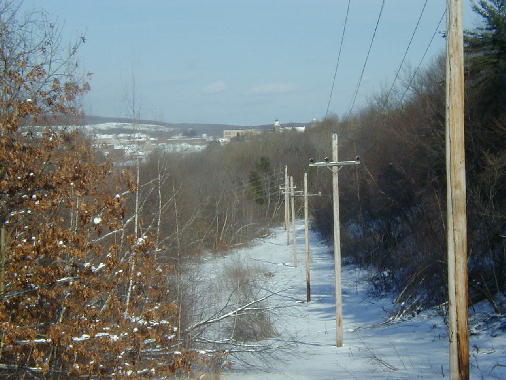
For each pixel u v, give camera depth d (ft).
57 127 40.19
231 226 153.99
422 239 86.74
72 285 36.29
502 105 80.18
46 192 37.22
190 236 64.85
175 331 42.16
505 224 69.46
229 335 57.26
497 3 84.58
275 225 252.62
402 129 113.39
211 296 60.13
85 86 40.68
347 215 160.86
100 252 38.19
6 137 35.53
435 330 65.16
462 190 29.58
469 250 71.10
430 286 78.84
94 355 35.55
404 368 48.70
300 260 162.50
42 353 33.65
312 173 237.45
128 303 39.06
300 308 100.83
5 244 36.09
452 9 29.73
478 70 83.56
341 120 249.34
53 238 34.96
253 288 82.79
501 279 67.21
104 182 39.86
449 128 29.76
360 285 117.39
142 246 39.83
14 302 35.94
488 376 41.16
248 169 263.90
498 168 70.59
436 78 126.00
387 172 118.21
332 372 50.80
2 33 38.17
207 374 45.52
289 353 61.36
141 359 39.83
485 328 57.16
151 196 61.62
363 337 72.02
